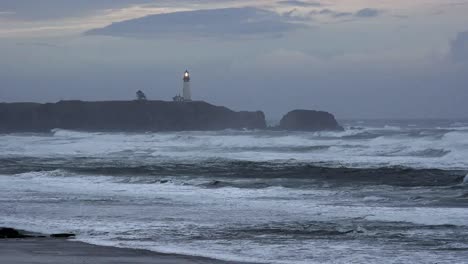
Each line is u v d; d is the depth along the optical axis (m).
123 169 122.12
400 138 171.00
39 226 58.16
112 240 50.59
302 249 46.97
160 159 153.50
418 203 72.19
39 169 125.19
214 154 168.75
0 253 44.22
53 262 41.00
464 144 146.62
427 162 130.62
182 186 94.38
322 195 82.00
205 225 58.44
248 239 51.12
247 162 138.00
